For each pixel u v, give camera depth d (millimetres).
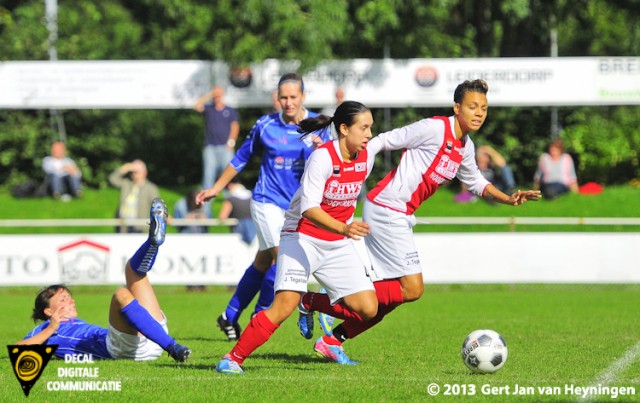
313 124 27703
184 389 24188
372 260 29359
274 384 24797
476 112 28125
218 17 80438
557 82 80438
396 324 43062
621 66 80312
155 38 106875
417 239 61531
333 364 29172
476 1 97688
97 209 79375
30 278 60469
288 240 26359
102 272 60750
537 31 97000
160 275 60406
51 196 83438
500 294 60188
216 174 73125
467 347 26844
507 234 61594
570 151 88250
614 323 42750
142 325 28453
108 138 92000
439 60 80250
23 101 81375
